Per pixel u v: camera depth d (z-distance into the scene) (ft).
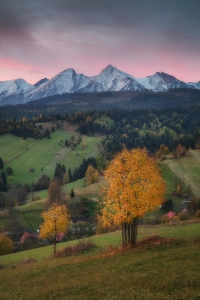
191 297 47.03
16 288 82.58
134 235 114.32
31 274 98.68
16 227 337.52
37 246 280.51
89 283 71.15
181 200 409.49
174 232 141.49
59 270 97.09
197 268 66.33
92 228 325.83
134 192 97.86
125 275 72.33
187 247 95.20
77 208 404.98
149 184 96.48
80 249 138.51
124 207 97.35
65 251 138.92
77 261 108.06
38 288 77.25
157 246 104.99
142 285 60.44
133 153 104.37
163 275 64.95
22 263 136.36
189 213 319.47
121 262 89.97
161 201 99.35
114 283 66.49
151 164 104.83
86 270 89.30
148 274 68.28
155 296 50.85
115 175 100.53
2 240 241.35
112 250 116.47
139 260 86.84
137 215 98.99
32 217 391.86
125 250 107.86
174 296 49.14
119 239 157.07
